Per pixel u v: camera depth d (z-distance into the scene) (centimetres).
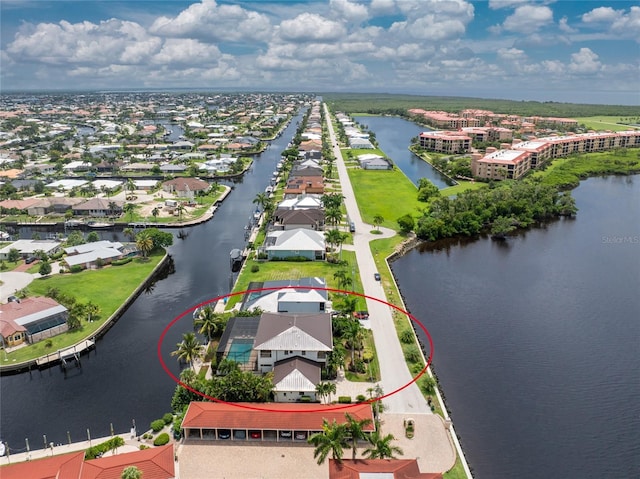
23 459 8456
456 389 10681
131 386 10706
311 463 8344
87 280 15788
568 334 13088
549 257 18862
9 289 15038
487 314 14075
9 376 11125
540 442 9281
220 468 8212
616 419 9944
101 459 7838
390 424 9269
